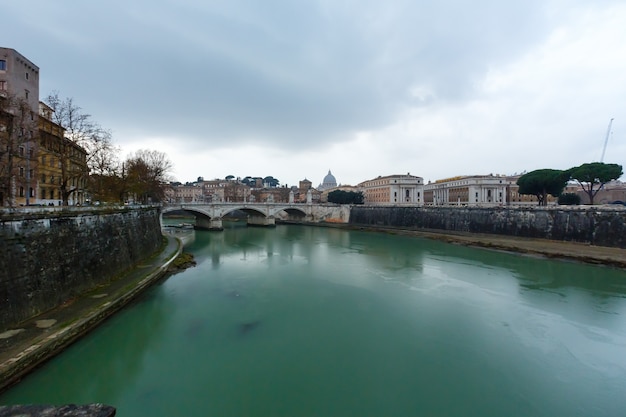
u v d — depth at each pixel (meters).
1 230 18.53
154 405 14.50
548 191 85.75
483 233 69.88
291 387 15.83
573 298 28.44
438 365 17.83
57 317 20.12
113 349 19.06
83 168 37.62
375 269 39.75
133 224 37.91
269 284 32.66
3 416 4.68
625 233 47.06
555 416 14.09
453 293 29.86
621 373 17.22
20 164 36.91
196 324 22.72
